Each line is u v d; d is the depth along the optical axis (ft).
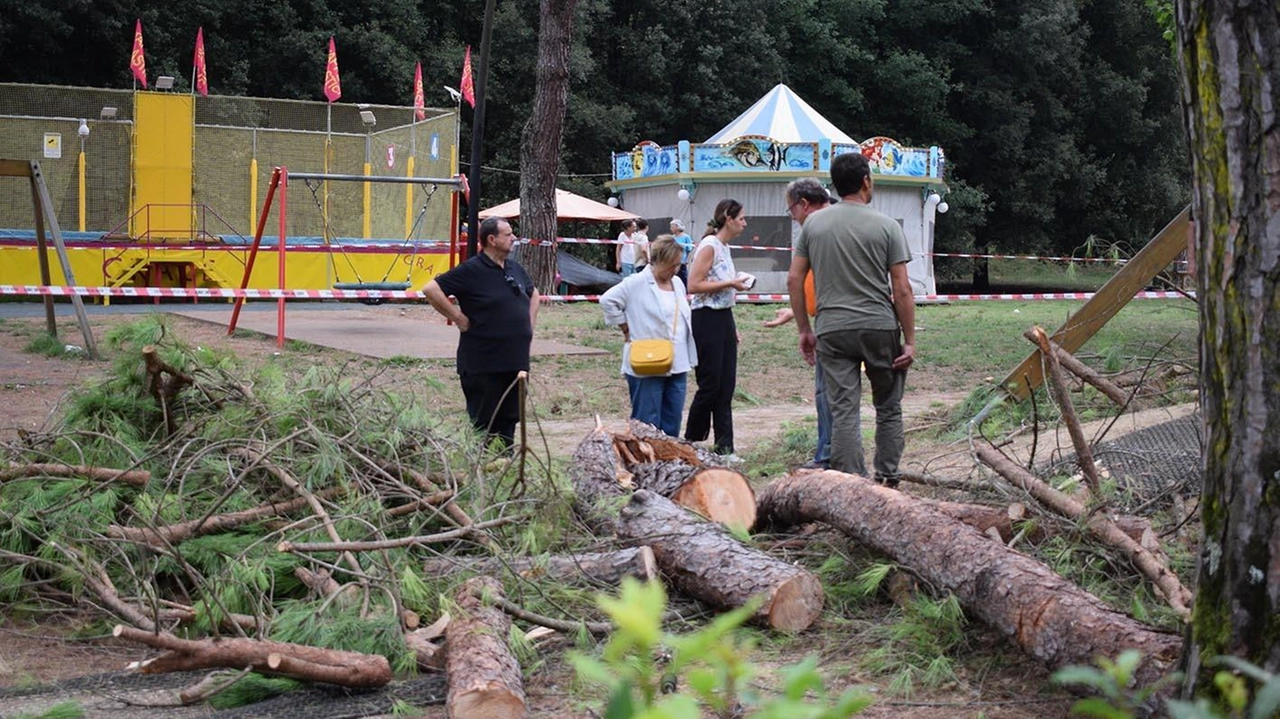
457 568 17.90
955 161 160.35
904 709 14.11
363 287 76.43
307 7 131.44
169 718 14.05
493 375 26.86
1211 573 10.51
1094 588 17.35
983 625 16.10
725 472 21.45
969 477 22.85
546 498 20.31
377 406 22.54
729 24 148.66
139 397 21.89
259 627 15.51
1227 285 10.23
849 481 19.11
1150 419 30.99
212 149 92.32
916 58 153.69
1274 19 9.89
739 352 59.67
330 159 95.30
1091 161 164.45
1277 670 10.07
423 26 135.13
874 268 23.50
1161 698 12.07
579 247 136.67
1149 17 160.15
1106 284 33.58
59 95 89.97
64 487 19.26
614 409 41.52
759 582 16.90
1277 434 10.07
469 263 26.96
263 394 22.07
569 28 86.22
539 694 14.65
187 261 88.43
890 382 23.81
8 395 40.40
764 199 103.96
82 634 17.70
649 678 3.40
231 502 19.47
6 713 13.91
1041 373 33.94
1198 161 10.40
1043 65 159.33
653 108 145.89
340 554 17.84
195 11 121.29
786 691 3.41
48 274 53.06
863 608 17.67
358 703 14.40
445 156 88.99
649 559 17.62
